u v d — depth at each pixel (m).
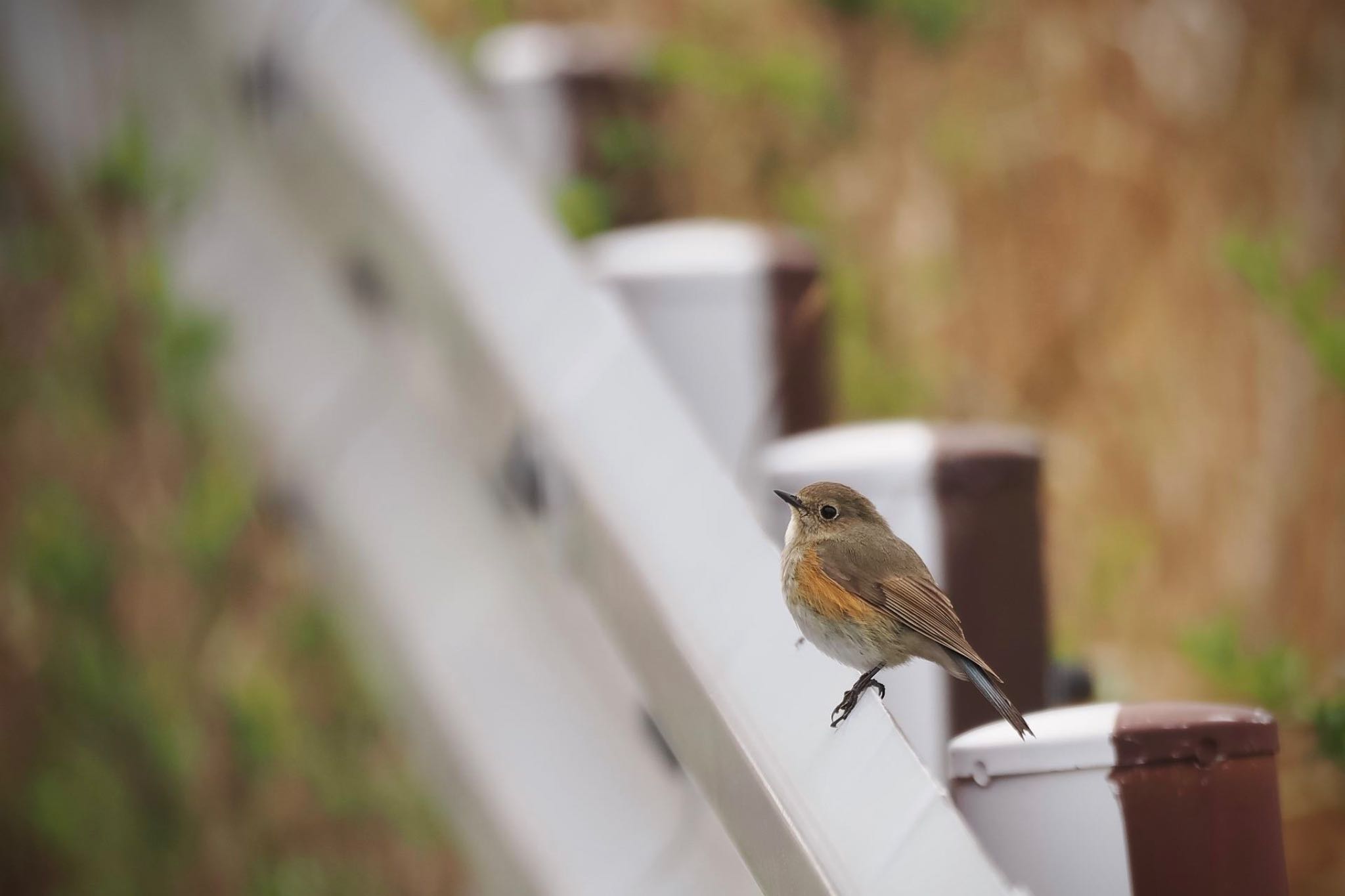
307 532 6.29
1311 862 12.01
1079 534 15.09
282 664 11.15
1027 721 4.99
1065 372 15.59
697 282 7.99
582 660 5.34
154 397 10.83
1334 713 9.19
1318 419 15.60
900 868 3.81
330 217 6.43
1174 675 14.33
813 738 4.16
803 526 6.72
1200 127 16.55
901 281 15.09
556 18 14.54
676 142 13.27
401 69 6.21
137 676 11.05
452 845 10.81
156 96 7.38
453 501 5.80
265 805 11.10
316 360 6.42
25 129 8.75
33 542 11.06
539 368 5.37
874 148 15.34
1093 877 4.71
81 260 10.32
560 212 11.09
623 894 4.86
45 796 10.93
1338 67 16.80
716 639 4.48
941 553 6.66
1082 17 16.39
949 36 15.83
